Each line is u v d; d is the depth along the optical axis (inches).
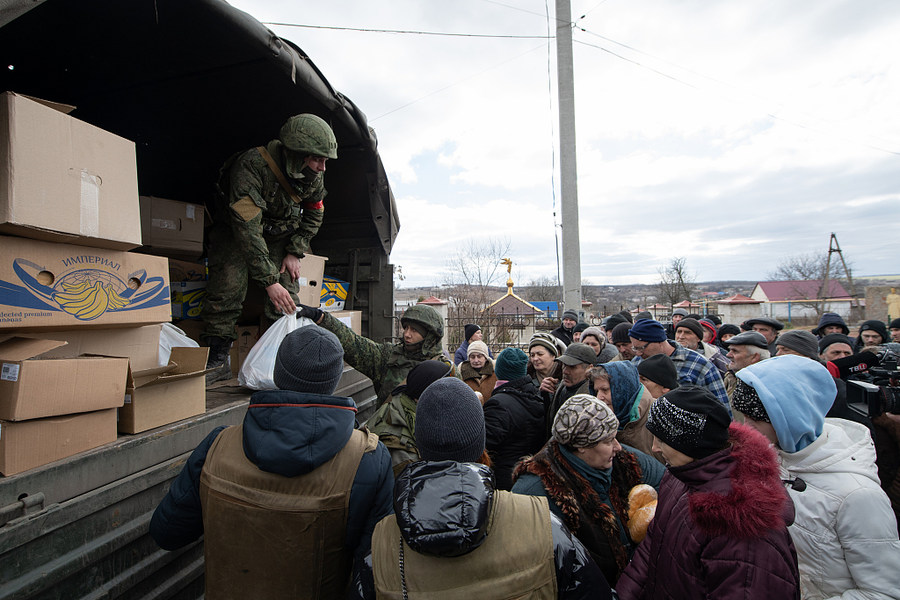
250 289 127.0
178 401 79.9
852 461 59.8
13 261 61.1
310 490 54.9
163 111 134.0
